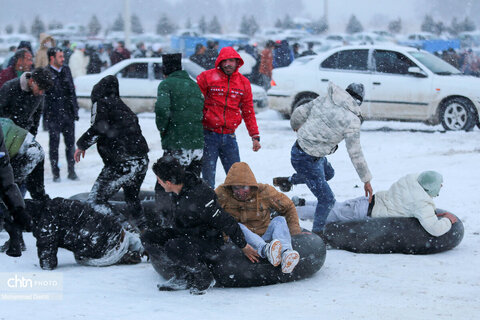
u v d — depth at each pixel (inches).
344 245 279.6
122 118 274.2
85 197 318.3
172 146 295.6
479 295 212.2
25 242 285.6
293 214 245.9
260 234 239.3
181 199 213.9
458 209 353.7
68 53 769.6
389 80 627.2
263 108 777.6
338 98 274.5
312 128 277.9
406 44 1389.0
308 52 944.3
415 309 196.9
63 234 241.8
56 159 455.2
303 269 232.7
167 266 229.8
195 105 297.0
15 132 265.4
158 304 200.1
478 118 604.7
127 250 255.1
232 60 304.8
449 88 609.9
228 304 204.1
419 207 273.1
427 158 499.2
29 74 283.6
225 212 217.3
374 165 484.4
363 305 201.8
